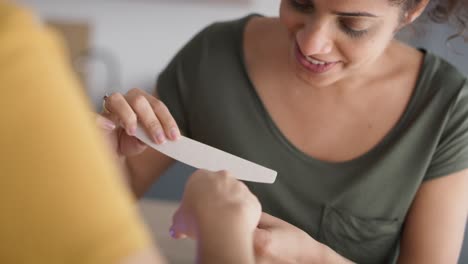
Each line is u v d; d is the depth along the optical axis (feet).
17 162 0.77
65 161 0.78
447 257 2.86
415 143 2.90
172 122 2.27
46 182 0.78
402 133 2.91
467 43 3.09
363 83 2.96
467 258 4.35
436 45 3.32
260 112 3.06
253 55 3.12
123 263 0.81
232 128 3.09
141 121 2.28
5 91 0.75
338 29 2.20
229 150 3.10
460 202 2.89
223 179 1.42
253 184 3.02
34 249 0.78
